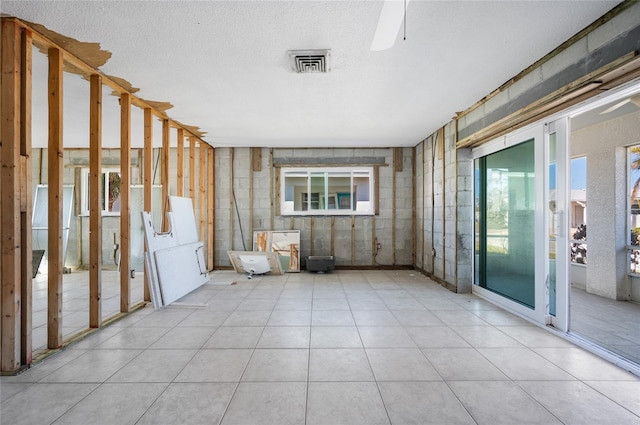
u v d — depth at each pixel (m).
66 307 3.87
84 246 6.59
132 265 6.18
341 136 5.69
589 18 2.24
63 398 1.95
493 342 2.79
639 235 3.93
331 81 3.31
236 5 2.11
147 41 2.55
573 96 2.50
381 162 6.57
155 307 3.76
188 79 3.26
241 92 3.60
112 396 1.97
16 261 2.25
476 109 4.00
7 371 2.21
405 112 4.33
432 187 5.53
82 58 2.82
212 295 4.45
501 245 3.87
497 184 3.95
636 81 2.19
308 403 1.90
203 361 2.44
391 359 2.47
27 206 2.33
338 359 2.47
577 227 4.89
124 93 3.55
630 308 3.70
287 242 6.29
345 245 6.56
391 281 5.38
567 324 2.92
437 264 5.30
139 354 2.56
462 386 2.08
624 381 2.14
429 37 2.49
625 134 3.95
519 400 1.93
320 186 6.66
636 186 3.99
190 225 4.98
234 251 6.11
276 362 2.42
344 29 2.39
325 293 4.54
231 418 1.76
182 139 5.02
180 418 1.76
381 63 2.92
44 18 2.24
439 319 3.39
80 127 5.07
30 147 2.36
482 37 2.49
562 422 1.73
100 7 2.12
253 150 6.53
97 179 3.06
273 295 4.43
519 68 3.03
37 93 3.61
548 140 3.06
